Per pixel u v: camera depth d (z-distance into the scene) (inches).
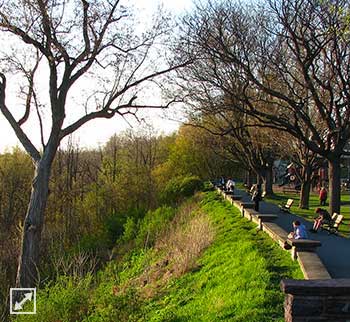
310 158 1396.4
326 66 1017.5
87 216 1638.8
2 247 1133.1
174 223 1216.2
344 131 959.6
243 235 749.9
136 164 1995.6
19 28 791.7
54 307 422.6
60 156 1790.1
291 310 273.0
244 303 415.2
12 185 1749.5
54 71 819.4
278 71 1002.7
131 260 999.6
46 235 1194.0
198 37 968.9
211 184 2230.6
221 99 1092.5
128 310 399.5
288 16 933.8
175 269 693.3
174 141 2674.7
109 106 876.6
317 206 1523.1
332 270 530.6
